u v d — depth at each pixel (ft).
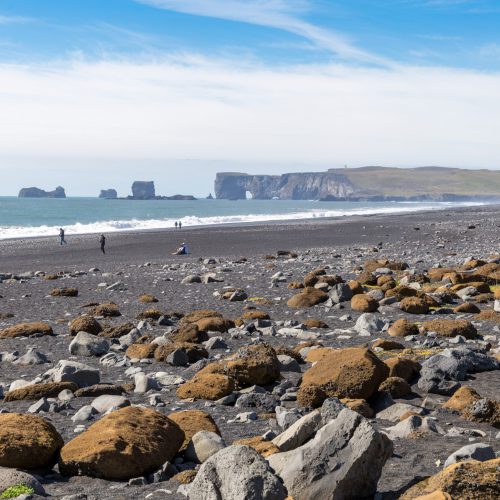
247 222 405.80
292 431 24.86
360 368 35.60
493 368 42.65
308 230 290.56
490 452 23.44
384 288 83.30
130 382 42.63
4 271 144.36
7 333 61.21
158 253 189.78
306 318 68.18
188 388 38.27
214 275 113.60
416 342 53.21
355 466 20.83
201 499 20.45
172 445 26.37
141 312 74.02
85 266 150.92
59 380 40.96
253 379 39.83
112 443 25.22
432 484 19.89
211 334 59.26
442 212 511.40
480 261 110.11
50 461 26.30
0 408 36.94
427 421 30.32
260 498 19.48
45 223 465.88
